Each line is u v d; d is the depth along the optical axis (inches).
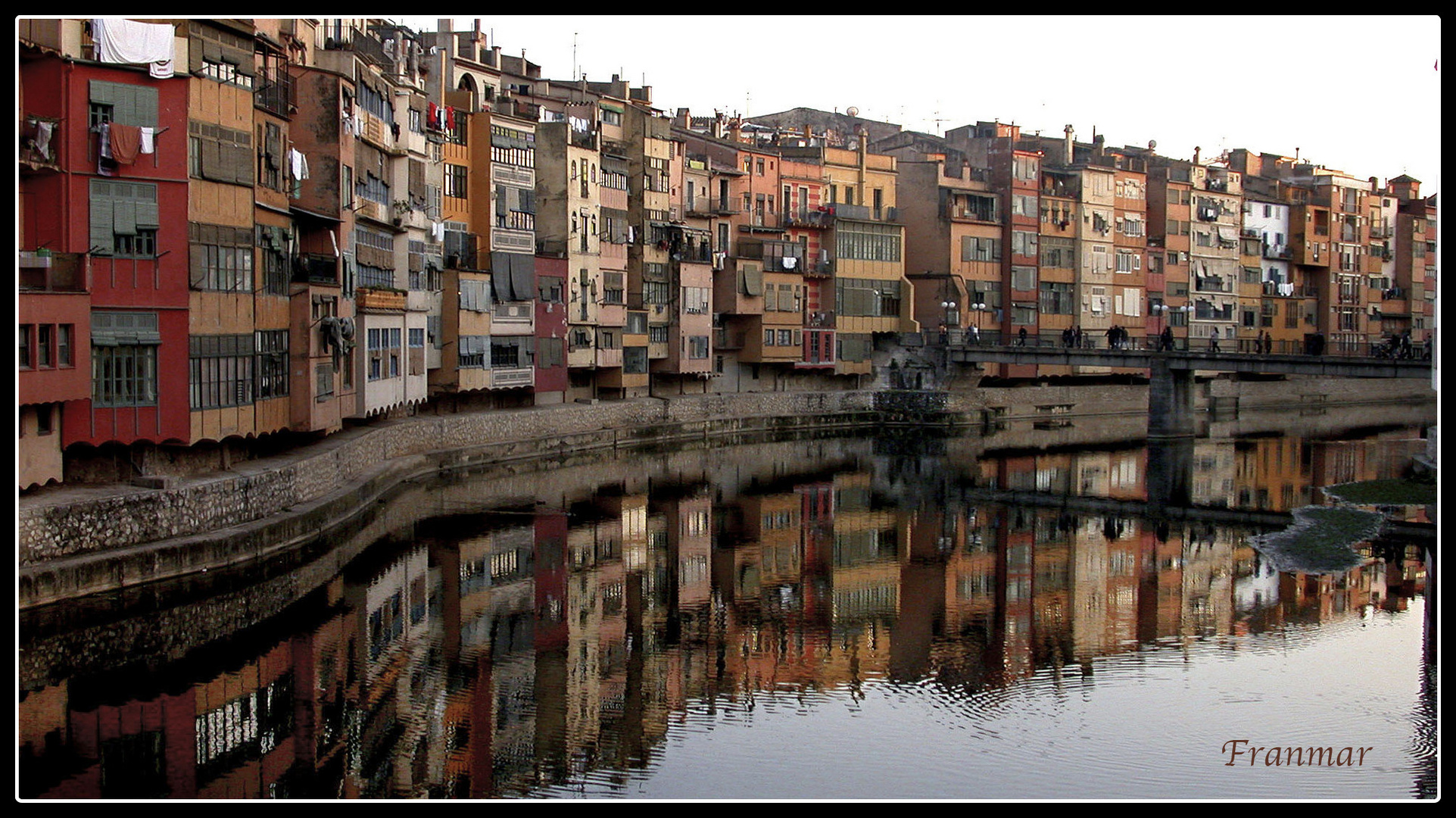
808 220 3949.3
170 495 1401.3
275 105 1752.0
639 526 2101.4
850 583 1777.8
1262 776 1079.6
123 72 1440.7
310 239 1945.1
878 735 1175.0
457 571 1716.3
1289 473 2819.9
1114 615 1604.3
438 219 2556.6
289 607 1487.5
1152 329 4872.0
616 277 3238.2
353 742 1114.7
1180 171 5004.9
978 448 3346.5
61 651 1243.8
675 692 1290.6
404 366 2310.5
